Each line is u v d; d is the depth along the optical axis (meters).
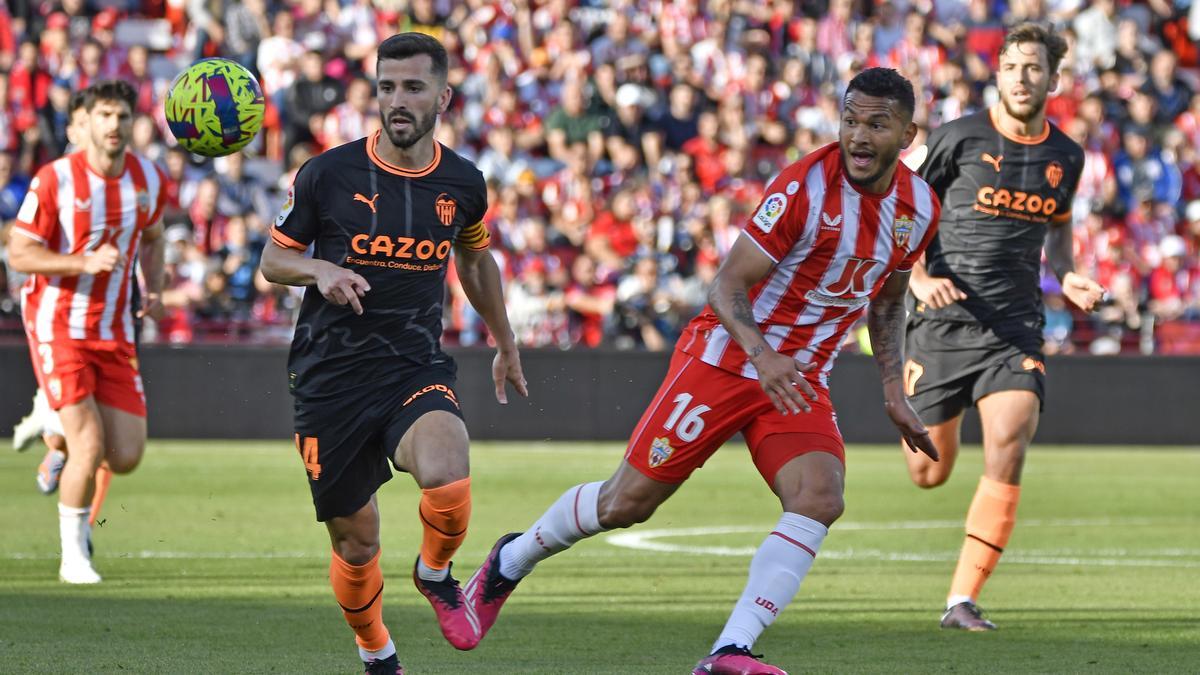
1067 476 50.25
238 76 19.75
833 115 71.19
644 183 65.56
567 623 22.53
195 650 19.55
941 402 25.50
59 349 27.34
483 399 57.91
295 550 31.17
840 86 72.25
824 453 16.89
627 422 58.34
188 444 55.97
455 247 18.28
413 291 17.12
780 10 74.81
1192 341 63.84
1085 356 60.22
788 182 16.95
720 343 17.58
